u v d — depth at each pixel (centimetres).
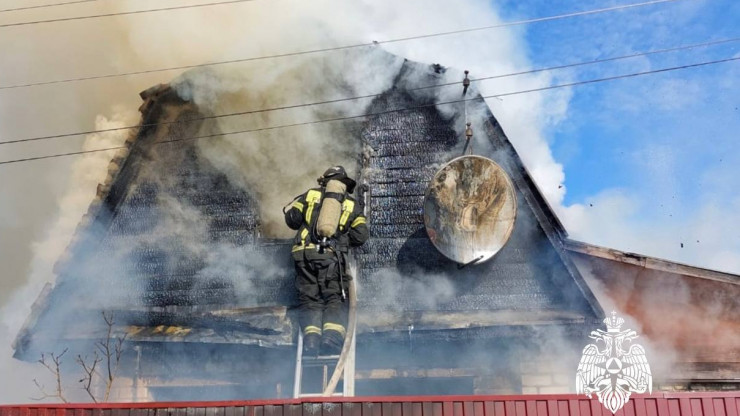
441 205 995
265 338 952
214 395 996
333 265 921
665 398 701
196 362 985
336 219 928
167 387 981
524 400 705
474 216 988
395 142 1077
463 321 960
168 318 993
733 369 995
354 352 897
